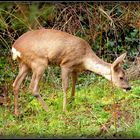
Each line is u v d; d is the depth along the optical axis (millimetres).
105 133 11148
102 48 16516
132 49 16750
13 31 16281
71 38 12852
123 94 13570
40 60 12664
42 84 14805
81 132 11234
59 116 12203
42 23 16656
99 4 16688
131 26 17016
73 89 13227
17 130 11461
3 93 14312
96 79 15086
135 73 15109
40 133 11320
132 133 10938
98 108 12602
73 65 12875
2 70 15320
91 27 16516
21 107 13172
